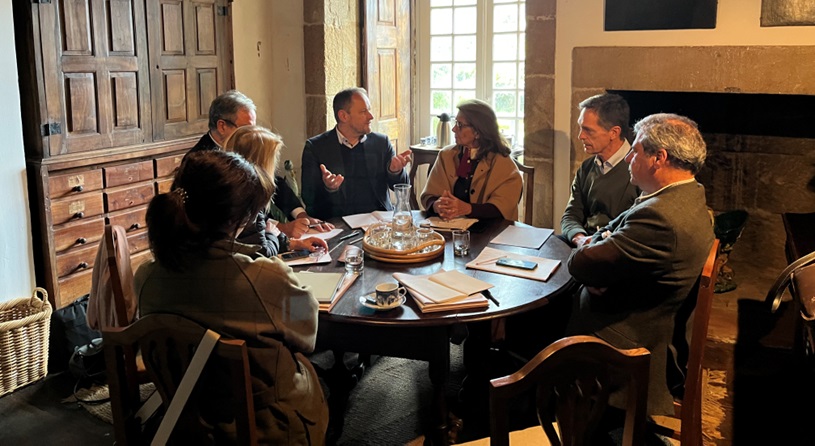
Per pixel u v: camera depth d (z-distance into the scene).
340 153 3.50
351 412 2.84
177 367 1.68
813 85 3.28
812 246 2.81
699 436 2.12
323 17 4.61
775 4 3.29
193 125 4.11
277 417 1.76
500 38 5.10
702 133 3.90
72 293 3.48
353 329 2.25
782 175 3.79
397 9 5.17
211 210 1.61
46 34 3.23
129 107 3.69
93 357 3.11
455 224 3.03
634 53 3.62
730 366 3.12
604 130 2.94
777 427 2.66
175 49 3.95
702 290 1.90
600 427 2.49
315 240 2.70
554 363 1.35
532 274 2.44
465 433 2.64
